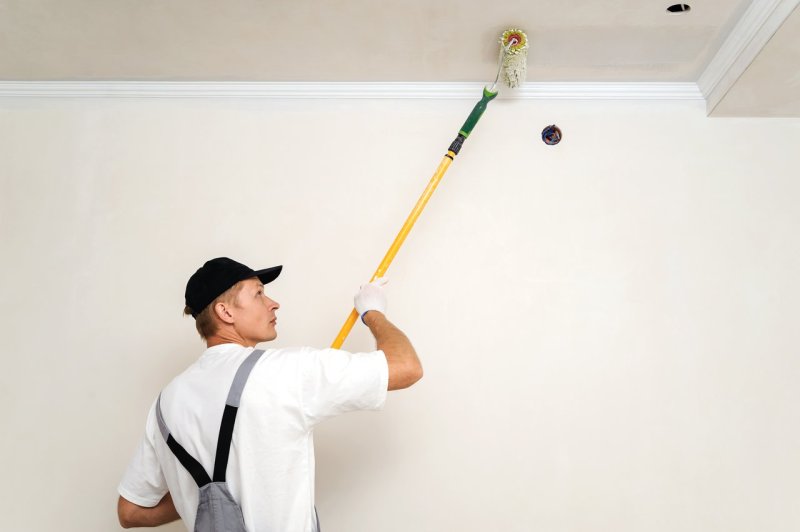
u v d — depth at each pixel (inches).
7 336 95.3
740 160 102.7
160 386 93.9
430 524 90.0
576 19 88.1
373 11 86.5
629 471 92.1
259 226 98.9
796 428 94.3
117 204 99.7
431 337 95.2
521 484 91.4
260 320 69.7
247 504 59.6
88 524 89.9
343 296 96.2
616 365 95.3
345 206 99.6
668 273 98.6
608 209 100.3
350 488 90.9
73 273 97.3
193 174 100.8
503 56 93.0
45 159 101.0
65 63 97.6
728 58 93.8
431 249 98.0
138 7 85.3
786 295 98.5
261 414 60.2
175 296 96.7
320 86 102.9
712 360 96.0
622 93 103.6
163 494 69.7
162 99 103.2
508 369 94.6
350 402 61.5
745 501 91.8
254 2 84.5
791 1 78.7
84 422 92.8
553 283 97.5
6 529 89.8
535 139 102.3
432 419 93.0
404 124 102.5
